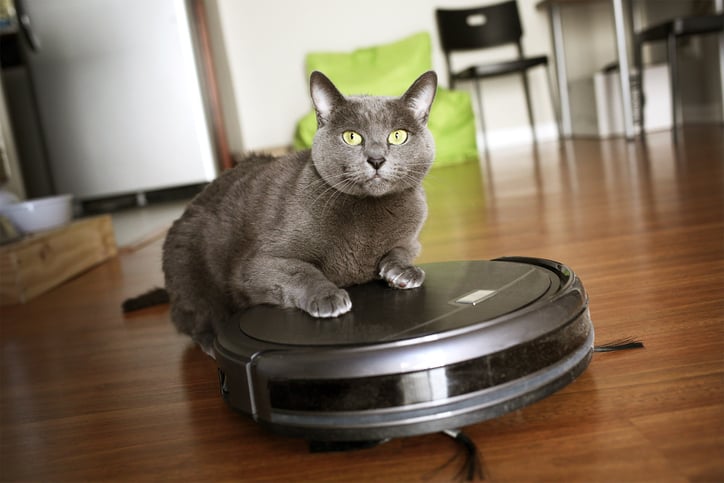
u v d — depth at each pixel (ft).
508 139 18.30
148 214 11.91
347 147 3.66
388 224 3.79
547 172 11.18
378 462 2.55
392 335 2.71
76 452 3.09
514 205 8.38
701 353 3.12
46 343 5.21
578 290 3.02
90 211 12.60
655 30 13.37
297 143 15.33
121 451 3.02
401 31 17.58
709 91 16.46
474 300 3.05
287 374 2.66
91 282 7.54
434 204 9.36
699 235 5.45
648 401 2.73
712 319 3.54
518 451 2.48
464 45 17.16
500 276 3.50
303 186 3.76
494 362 2.60
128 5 11.64
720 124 15.31
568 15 18.02
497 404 2.60
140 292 6.68
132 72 11.94
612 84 15.96
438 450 2.58
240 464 2.70
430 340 2.57
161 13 11.72
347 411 2.58
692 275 4.39
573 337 2.85
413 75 15.96
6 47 12.61
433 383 2.54
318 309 3.21
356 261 3.81
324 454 2.68
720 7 13.29
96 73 11.92
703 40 16.39
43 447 3.21
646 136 15.01
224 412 3.29
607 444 2.44
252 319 3.45
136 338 4.99
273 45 17.37
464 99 15.65
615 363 3.17
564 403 2.83
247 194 4.05
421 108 4.02
